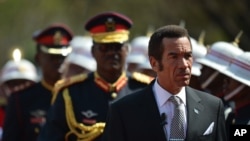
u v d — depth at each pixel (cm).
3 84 2134
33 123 1741
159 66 1123
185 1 3309
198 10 3266
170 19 3400
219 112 1147
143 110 1134
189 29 3281
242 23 3086
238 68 1320
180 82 1107
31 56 3919
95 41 1462
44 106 1753
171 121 1127
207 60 1414
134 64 1945
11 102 1762
